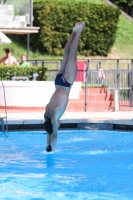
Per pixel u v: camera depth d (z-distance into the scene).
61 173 18.78
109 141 25.72
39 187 16.78
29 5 40.81
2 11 40.16
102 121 29.16
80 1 58.75
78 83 32.31
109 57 55.25
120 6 65.25
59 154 22.31
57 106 21.62
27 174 18.58
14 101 32.38
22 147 23.91
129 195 15.90
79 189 16.56
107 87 37.16
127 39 59.22
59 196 15.77
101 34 54.88
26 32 39.97
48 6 53.47
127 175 18.50
